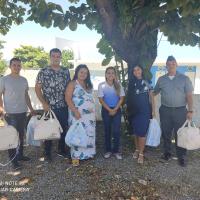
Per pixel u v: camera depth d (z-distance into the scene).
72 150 5.60
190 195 4.58
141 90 5.65
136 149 6.05
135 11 6.24
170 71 5.55
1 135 4.99
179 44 6.75
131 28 6.63
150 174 5.23
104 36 7.15
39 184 4.81
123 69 7.31
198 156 6.22
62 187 4.72
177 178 5.10
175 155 6.21
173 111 5.57
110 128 5.96
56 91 5.41
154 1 6.20
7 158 5.91
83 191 4.60
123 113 7.22
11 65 5.22
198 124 8.70
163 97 5.66
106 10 6.19
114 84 5.85
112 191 4.61
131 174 5.21
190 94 5.48
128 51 6.79
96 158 5.94
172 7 5.42
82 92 5.46
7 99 5.22
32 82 15.63
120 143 6.89
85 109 5.49
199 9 5.20
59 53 5.38
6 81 5.18
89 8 6.70
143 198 4.44
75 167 5.47
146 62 6.75
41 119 5.39
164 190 4.70
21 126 5.41
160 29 6.38
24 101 5.36
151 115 5.76
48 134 5.26
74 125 5.46
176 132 5.66
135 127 5.71
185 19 6.12
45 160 5.81
